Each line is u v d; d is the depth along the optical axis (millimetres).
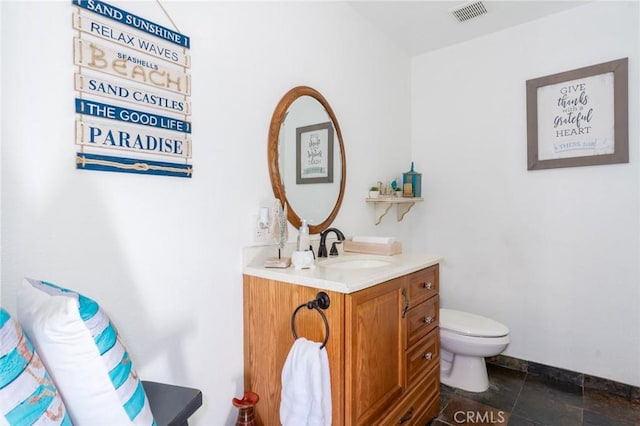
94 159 964
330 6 1860
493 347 1851
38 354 588
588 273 2020
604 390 1967
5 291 824
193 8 1218
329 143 1835
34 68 859
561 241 2104
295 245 1633
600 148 1953
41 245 879
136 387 668
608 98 1927
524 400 1885
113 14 1002
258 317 1357
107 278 1005
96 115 969
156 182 1122
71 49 921
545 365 2156
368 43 2182
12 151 830
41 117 873
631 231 1894
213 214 1296
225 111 1331
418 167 2682
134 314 1067
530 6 2018
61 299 612
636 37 1862
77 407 599
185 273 1208
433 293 1720
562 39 2078
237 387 1392
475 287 2426
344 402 1109
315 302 1138
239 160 1388
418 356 1561
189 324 1223
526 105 2193
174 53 1159
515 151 2258
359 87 2105
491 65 2342
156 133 1111
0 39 807
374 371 1229
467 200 2457
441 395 1941
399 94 2539
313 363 1044
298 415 1031
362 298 1156
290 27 1613
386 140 2387
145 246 1096
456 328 1928
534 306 2199
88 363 589
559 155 2080
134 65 1052
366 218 2191
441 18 2150
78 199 944
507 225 2297
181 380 1199
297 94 1615
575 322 2062
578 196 2041
